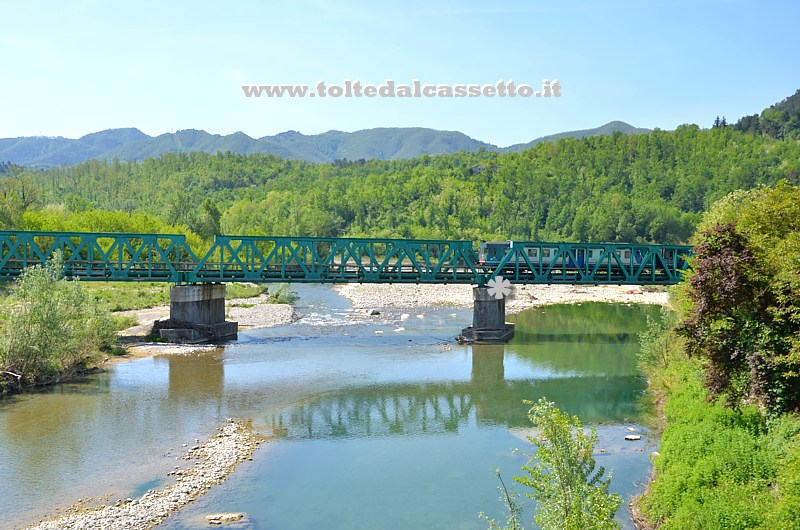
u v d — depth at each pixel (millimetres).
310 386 44438
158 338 58938
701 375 35156
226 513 24531
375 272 64562
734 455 24094
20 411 36656
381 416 37906
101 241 99938
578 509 16250
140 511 24297
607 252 66688
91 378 44906
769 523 19172
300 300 95750
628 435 34125
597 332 68750
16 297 42656
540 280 65562
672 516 22469
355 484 27750
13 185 132625
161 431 33781
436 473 29156
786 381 26875
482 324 63906
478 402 41125
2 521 23266
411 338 63625
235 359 52281
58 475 27562
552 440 17031
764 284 28203
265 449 31859
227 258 113250
